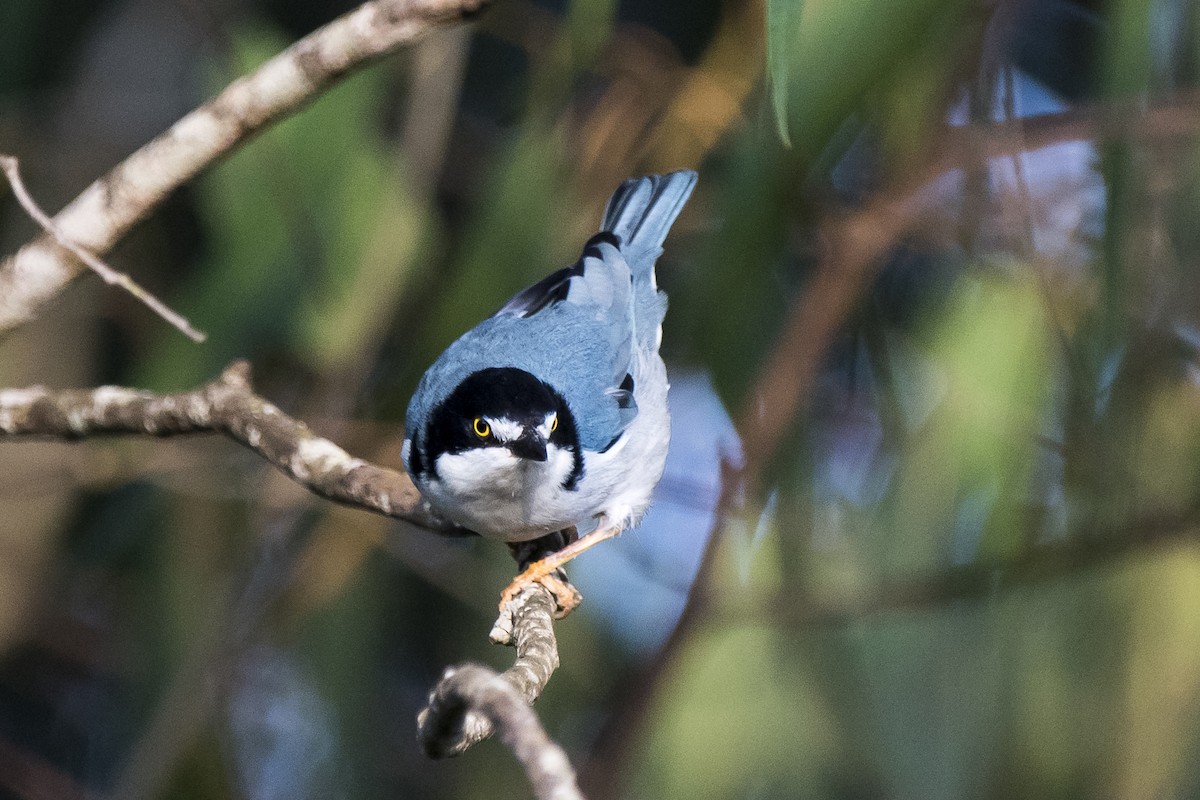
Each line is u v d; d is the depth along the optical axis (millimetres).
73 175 13211
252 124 8133
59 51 13406
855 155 11898
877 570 10531
